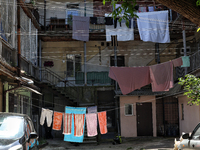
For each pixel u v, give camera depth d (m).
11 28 11.91
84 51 20.23
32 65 16.00
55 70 21.11
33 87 13.29
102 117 13.00
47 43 21.25
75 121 12.64
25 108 15.28
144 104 19.42
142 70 12.48
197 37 18.52
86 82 20.23
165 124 19.55
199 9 4.35
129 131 19.05
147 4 20.89
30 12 14.77
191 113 16.38
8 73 9.38
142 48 21.50
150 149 13.34
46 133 18.84
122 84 12.43
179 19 17.45
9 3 11.61
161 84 12.29
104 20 19.27
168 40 18.84
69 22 20.66
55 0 21.27
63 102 20.16
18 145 5.53
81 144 16.23
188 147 6.75
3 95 10.97
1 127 6.16
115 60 20.05
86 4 21.33
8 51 11.30
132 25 19.28
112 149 14.04
